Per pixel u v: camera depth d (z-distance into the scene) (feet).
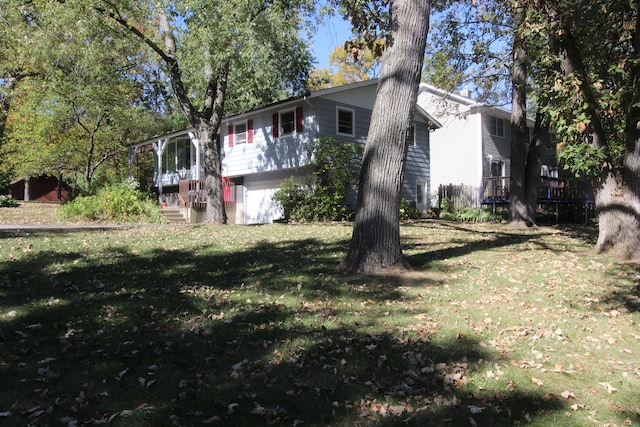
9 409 10.22
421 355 13.83
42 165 91.35
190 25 45.14
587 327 17.07
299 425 9.89
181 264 26.21
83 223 54.24
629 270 25.89
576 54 29.78
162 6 44.04
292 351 13.85
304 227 46.96
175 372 12.36
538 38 32.42
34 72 72.38
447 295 20.61
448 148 87.40
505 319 17.58
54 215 65.57
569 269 26.45
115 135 91.56
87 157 94.79
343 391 11.46
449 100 74.90
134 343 14.26
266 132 68.69
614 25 32.96
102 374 12.13
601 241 31.53
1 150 91.91
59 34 44.21
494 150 87.35
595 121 28.76
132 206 58.70
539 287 22.63
